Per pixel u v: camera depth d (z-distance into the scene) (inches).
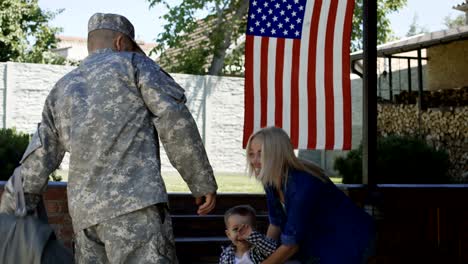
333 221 173.5
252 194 362.0
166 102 160.9
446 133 730.8
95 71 165.3
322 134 295.6
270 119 294.4
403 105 788.6
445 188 323.6
